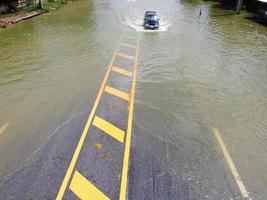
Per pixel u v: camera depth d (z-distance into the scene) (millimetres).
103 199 8844
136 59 22906
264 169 10172
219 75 19562
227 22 38438
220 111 14500
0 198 8898
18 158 10781
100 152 11078
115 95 16297
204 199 8812
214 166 10289
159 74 19641
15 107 14875
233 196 8945
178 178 9688
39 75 19266
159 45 27297
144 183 9445
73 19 39375
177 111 14453
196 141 11836
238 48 26406
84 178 9703
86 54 23969
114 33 31922
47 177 9773
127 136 12180
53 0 51781
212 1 59062
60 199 8852
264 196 8961
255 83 18266
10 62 21859
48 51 24688
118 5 54125
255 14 44062
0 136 12242
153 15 35688
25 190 9211
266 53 24969
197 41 28875
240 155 10930
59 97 15992
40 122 13359
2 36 30016
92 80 18453
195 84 17984
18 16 38562
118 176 9773
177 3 57781
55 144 11617
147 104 15211
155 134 12344
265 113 14352
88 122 13320
